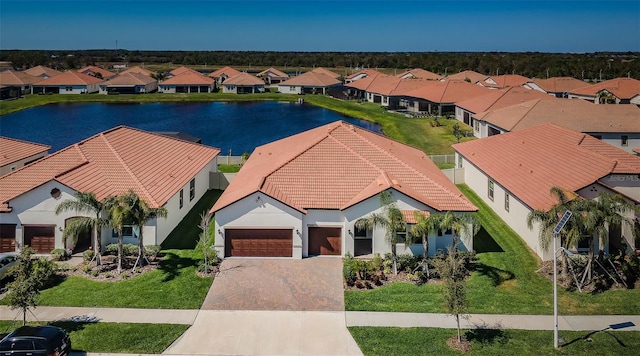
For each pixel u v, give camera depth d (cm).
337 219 3506
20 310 2766
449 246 3431
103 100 13875
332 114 11719
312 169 3831
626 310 2756
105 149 4238
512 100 8512
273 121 10881
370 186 3644
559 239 3228
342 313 2766
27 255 2709
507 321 2669
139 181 3872
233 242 3488
